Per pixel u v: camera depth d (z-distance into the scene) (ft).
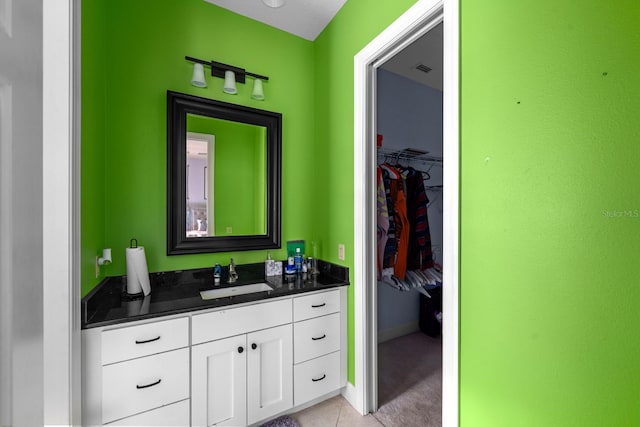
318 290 5.62
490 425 3.20
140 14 5.38
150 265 5.46
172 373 4.27
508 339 3.03
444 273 3.72
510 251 3.01
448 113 3.63
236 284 5.77
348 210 5.94
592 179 2.41
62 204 3.34
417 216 8.35
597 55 2.37
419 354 8.03
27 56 1.22
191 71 5.84
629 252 2.22
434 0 3.87
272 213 6.66
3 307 1.11
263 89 6.66
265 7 6.18
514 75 2.96
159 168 5.53
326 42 6.73
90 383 3.75
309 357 5.54
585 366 2.47
